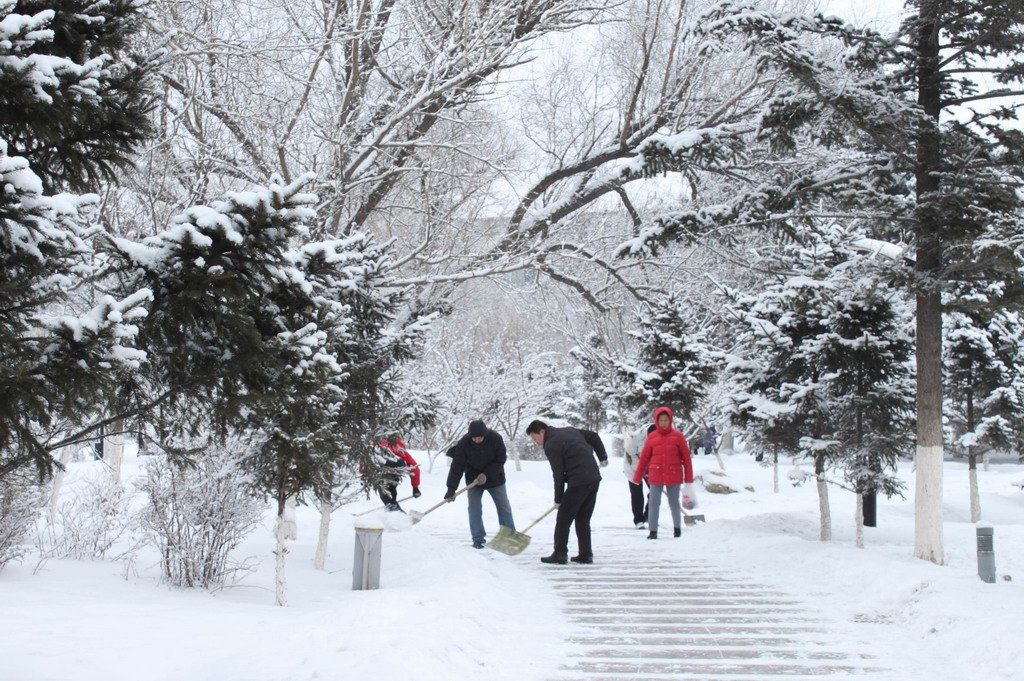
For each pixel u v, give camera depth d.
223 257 4.86
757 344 13.66
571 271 19.62
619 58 18.55
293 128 12.93
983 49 10.91
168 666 5.48
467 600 7.89
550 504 21.00
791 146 12.00
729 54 16.67
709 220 12.65
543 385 29.55
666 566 11.28
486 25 13.34
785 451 13.80
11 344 4.07
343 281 9.37
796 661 6.57
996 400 21.05
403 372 12.12
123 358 4.28
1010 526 16.08
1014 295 10.50
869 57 10.98
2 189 4.07
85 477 10.23
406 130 14.91
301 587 9.16
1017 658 6.16
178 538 8.66
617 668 6.31
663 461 14.26
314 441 7.23
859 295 11.39
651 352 18.84
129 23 5.18
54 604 7.07
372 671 5.42
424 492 23.11
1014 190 10.77
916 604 8.09
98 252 4.92
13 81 4.31
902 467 32.44
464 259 14.78
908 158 11.11
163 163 11.80
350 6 13.54
